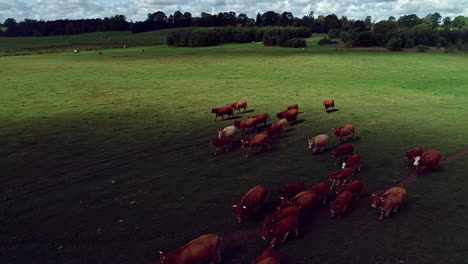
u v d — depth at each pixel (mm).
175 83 47094
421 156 15898
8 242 11156
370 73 55656
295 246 10719
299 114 29703
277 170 17047
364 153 19172
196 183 15672
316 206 13273
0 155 19453
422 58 73062
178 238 11289
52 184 15656
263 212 12961
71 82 47219
